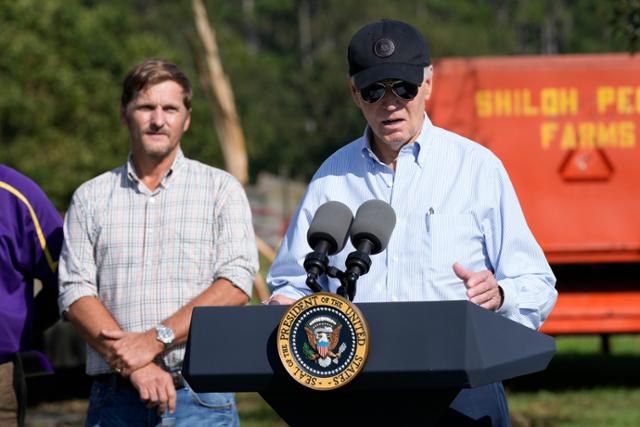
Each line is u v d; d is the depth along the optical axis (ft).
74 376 73.92
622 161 72.28
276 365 20.29
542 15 574.56
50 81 197.16
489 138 72.59
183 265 30.50
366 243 22.06
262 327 20.53
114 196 30.96
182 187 30.99
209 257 30.71
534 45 575.79
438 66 72.90
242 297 30.40
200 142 228.84
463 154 26.03
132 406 30.14
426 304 19.83
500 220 25.61
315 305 19.89
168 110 30.81
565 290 72.74
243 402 70.28
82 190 31.27
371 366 19.74
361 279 25.53
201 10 78.79
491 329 20.16
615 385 76.74
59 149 191.83
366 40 24.80
